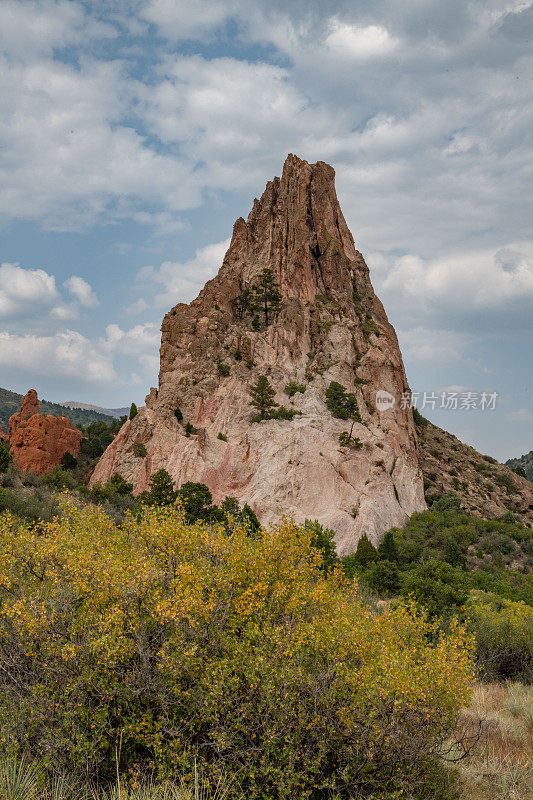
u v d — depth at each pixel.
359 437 91.12
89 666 8.73
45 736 8.65
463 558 61.66
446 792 9.26
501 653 21.50
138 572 9.64
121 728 8.62
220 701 8.63
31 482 65.62
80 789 8.30
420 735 8.78
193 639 9.15
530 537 83.88
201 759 8.59
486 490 112.81
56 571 10.00
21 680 9.05
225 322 109.75
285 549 11.41
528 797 10.15
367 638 9.98
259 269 125.31
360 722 8.76
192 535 11.38
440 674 8.95
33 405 96.75
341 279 125.38
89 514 13.55
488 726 13.70
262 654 9.01
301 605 10.03
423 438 127.56
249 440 85.81
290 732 8.65
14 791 7.88
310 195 136.38
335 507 78.81
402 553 62.00
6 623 9.26
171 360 101.12
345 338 108.88
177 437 85.44
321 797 8.88
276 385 96.06
